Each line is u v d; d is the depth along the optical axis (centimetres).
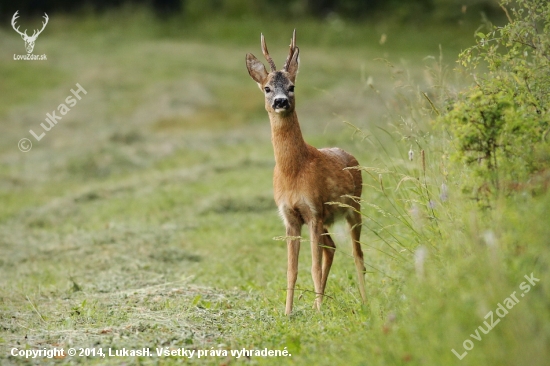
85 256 1445
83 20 5197
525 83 883
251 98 3538
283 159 1006
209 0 5325
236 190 1972
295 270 980
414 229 991
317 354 755
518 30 925
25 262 1452
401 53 4169
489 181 772
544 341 570
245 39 4791
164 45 4656
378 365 661
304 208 1005
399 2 4841
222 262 1377
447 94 1034
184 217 1780
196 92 3597
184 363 786
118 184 2181
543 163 757
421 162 1001
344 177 1038
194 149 2708
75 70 4084
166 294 1104
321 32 4706
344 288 1055
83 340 871
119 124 3152
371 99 3181
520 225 671
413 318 712
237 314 980
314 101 3275
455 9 4534
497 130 799
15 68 4041
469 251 731
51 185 2295
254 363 769
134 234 1578
